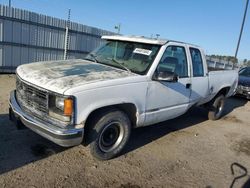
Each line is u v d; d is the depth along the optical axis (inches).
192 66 211.5
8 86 331.0
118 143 163.5
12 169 140.6
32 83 142.1
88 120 149.4
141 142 199.6
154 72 169.2
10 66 446.0
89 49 569.6
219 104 288.0
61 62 178.9
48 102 135.3
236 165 184.9
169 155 185.0
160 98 178.2
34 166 146.3
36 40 471.5
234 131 263.6
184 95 202.8
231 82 286.8
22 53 458.0
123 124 159.9
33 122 138.8
